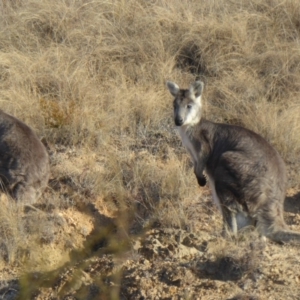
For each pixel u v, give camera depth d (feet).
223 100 81.00
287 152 72.33
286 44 89.45
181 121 64.23
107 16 96.58
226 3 98.07
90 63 86.63
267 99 81.97
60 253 60.90
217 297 49.75
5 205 62.54
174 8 96.68
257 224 58.65
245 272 52.08
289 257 54.65
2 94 79.61
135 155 72.95
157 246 57.72
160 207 64.39
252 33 92.22
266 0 97.76
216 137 63.82
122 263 56.13
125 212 63.57
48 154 71.00
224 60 88.02
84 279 55.01
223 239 56.90
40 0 97.81
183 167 70.03
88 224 64.75
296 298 48.91
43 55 86.99
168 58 88.53
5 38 92.02
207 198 66.59
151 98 79.77
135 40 90.33
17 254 59.11
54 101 79.82
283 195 60.03
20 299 53.42
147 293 51.52
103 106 79.61
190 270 53.26
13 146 66.28
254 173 59.06
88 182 68.28
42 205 65.72
